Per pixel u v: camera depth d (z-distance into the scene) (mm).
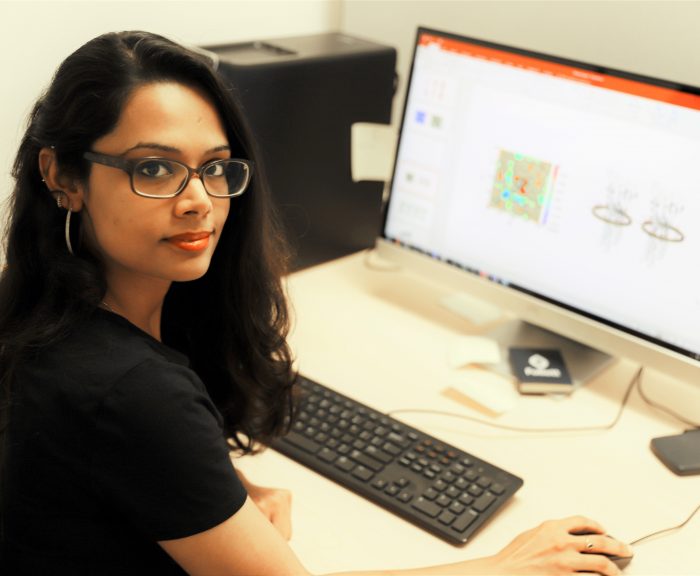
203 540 765
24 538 801
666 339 1180
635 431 1165
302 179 1479
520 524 984
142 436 734
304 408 1145
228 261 986
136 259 798
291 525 960
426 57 1342
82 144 763
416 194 1415
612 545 912
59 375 750
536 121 1239
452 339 1372
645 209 1158
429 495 997
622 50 1376
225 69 1334
